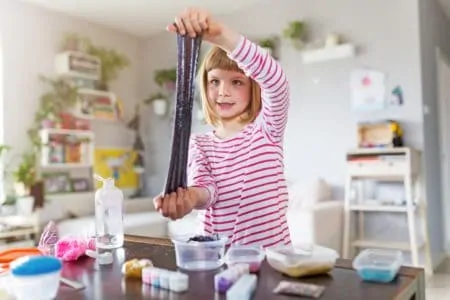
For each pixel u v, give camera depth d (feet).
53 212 12.79
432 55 13.35
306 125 13.57
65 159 13.51
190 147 3.65
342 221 11.99
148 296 2.21
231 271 2.33
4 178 12.39
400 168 11.13
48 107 13.47
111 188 3.53
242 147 3.54
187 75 2.80
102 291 2.33
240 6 14.67
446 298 9.37
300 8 13.76
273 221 3.44
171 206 2.74
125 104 16.70
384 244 11.56
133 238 3.87
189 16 2.80
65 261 3.01
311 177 13.42
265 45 13.92
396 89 12.16
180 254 2.73
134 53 17.21
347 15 12.96
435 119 13.33
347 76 12.91
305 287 2.19
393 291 2.17
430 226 12.20
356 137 12.52
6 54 12.79
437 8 14.26
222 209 3.48
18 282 2.17
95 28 15.66
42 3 13.48
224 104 3.75
